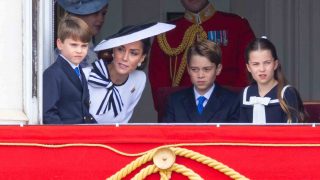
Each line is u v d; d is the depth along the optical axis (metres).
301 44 32.22
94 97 23.23
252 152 20.75
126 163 20.81
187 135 20.78
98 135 20.89
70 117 22.14
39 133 20.94
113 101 23.42
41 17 21.66
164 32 26.25
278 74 23.20
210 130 20.78
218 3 32.78
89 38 22.30
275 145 20.73
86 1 24.53
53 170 20.91
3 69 21.23
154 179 20.84
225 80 27.31
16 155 20.94
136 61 23.45
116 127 20.88
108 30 32.16
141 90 23.94
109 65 23.48
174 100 24.17
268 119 22.92
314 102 25.50
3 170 20.92
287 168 20.73
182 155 20.72
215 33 27.72
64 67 22.14
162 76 27.67
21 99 21.34
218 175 20.78
